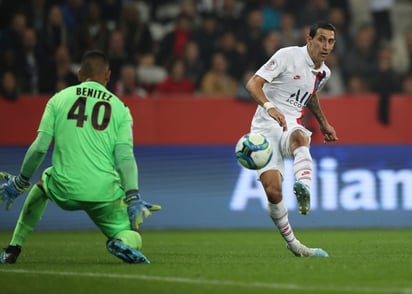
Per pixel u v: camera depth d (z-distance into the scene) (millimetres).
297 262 28141
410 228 56500
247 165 29422
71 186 26750
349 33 66562
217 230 55531
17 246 28578
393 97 57469
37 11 62469
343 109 57156
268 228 56625
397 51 69688
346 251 34750
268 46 63031
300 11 67312
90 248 37938
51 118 27141
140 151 56125
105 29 61406
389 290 20922
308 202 28672
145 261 27500
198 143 56625
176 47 64312
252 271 25250
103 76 27891
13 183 27562
